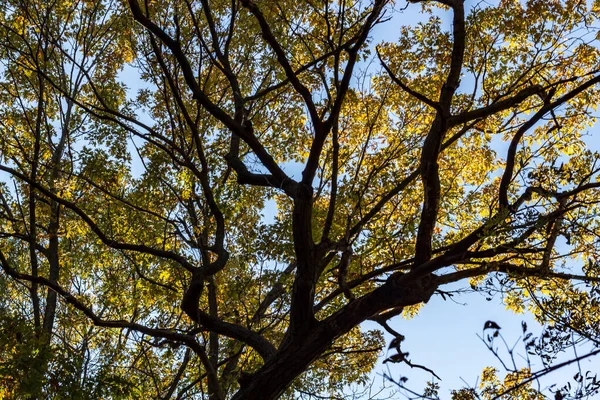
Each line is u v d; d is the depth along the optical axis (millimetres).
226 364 9523
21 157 11656
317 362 9891
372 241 9289
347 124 10734
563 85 9820
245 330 7527
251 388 6473
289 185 7027
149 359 10234
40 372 7262
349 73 6594
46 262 12148
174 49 6652
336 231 9086
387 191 10055
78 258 11492
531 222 6277
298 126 10953
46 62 10125
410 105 10586
